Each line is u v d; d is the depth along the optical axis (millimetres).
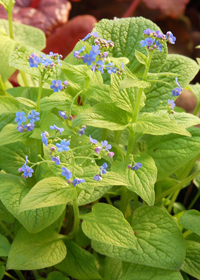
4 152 426
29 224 375
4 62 462
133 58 458
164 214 412
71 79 413
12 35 493
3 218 409
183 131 378
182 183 439
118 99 400
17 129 379
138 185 387
